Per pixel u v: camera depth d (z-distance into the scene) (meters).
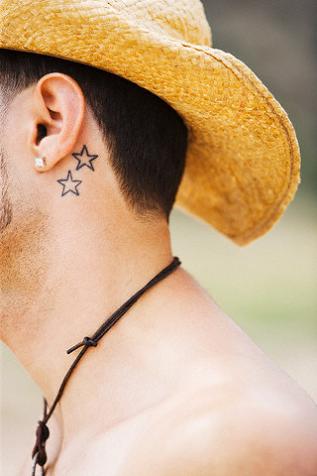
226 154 2.22
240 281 9.03
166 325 1.84
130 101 1.96
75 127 1.89
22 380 6.84
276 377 1.78
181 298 1.89
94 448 1.78
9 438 5.81
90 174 1.91
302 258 9.62
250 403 1.64
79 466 1.79
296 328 7.68
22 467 2.33
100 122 1.93
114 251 1.90
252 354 1.83
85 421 1.86
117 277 1.89
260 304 8.34
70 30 1.83
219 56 1.83
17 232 1.92
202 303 1.90
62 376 1.93
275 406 1.64
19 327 1.97
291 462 1.56
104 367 1.85
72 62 1.92
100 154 1.92
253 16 12.65
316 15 12.62
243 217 2.40
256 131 2.00
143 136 1.97
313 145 12.29
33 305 1.94
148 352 1.81
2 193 1.92
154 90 1.92
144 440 1.67
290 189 2.17
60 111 1.89
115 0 1.86
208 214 2.49
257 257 9.75
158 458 1.62
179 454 1.59
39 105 1.90
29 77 1.93
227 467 1.55
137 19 1.88
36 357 1.97
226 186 2.36
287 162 2.08
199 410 1.65
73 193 1.90
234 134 2.06
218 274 9.27
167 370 1.77
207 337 1.82
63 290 1.91
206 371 1.74
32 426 6.02
